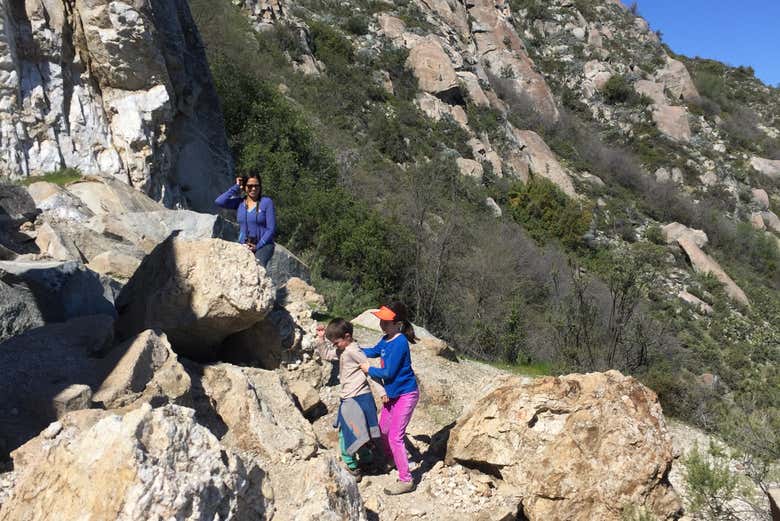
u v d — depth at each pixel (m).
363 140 28.91
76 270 5.55
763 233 40.50
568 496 4.44
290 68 30.03
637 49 58.19
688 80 55.56
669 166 44.50
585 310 13.41
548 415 4.83
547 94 45.69
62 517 2.61
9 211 7.43
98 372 4.09
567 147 41.75
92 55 10.64
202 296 4.89
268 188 17.42
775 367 18.08
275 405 4.75
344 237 17.41
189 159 12.66
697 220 38.75
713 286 29.94
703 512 4.79
